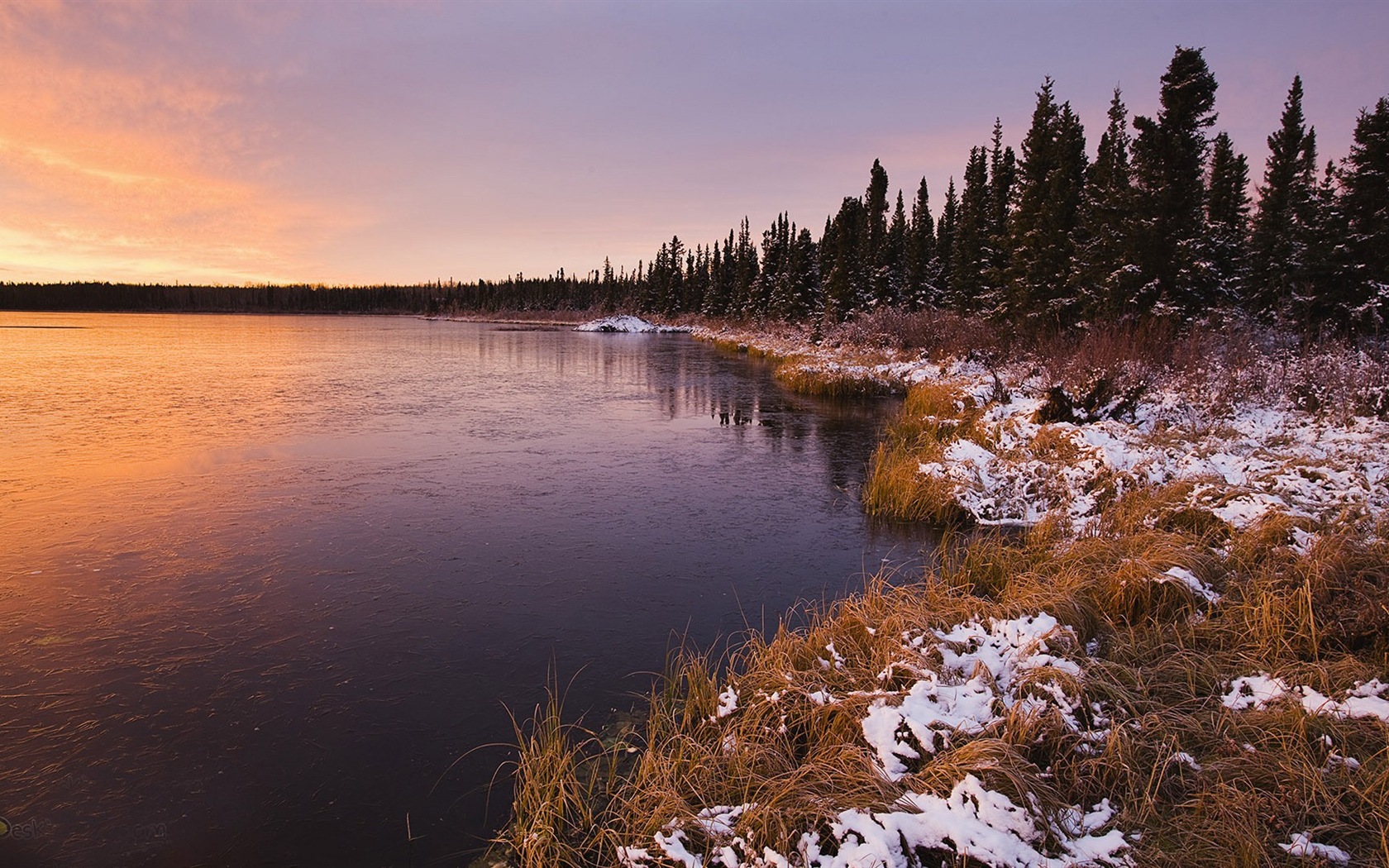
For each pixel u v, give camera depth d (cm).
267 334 6091
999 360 2280
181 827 406
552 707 490
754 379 2767
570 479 1195
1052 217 2311
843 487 1166
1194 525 766
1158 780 364
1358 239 1858
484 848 391
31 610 676
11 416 1717
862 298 4138
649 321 8981
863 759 384
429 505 1034
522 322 10288
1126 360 1578
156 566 789
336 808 423
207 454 1348
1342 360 1389
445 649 612
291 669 577
